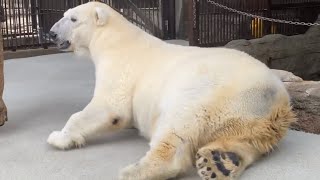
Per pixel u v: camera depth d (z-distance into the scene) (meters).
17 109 6.13
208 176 3.44
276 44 9.80
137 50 4.61
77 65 9.84
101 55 4.73
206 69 3.88
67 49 4.98
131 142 4.77
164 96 4.05
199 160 3.48
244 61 3.98
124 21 4.88
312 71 10.27
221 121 3.72
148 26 13.41
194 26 10.18
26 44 11.60
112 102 4.52
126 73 4.52
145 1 13.27
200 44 10.99
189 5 10.19
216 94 3.73
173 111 3.75
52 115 5.82
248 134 3.73
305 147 4.42
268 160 4.07
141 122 4.46
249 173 3.82
